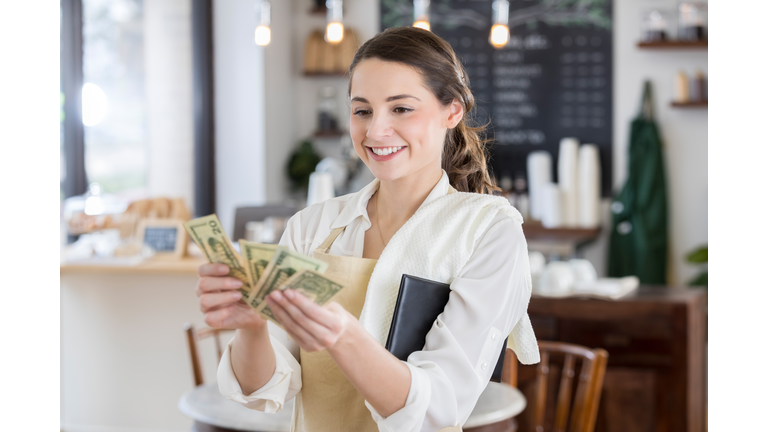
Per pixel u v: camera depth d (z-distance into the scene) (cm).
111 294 356
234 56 496
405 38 108
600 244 521
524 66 530
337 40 401
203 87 488
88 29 452
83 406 360
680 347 298
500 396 205
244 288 94
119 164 471
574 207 502
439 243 109
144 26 481
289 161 547
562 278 317
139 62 478
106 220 365
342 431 117
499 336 104
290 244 126
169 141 489
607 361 307
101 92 418
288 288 87
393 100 106
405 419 92
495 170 532
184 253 350
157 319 354
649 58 512
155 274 353
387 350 100
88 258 345
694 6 494
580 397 243
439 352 98
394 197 118
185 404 196
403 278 104
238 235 389
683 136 508
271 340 121
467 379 98
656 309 301
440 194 117
